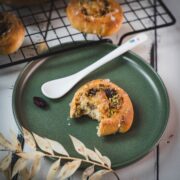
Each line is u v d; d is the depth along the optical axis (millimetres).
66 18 682
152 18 692
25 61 582
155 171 511
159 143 536
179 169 516
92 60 605
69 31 661
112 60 602
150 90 571
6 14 614
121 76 587
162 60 632
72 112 531
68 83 568
